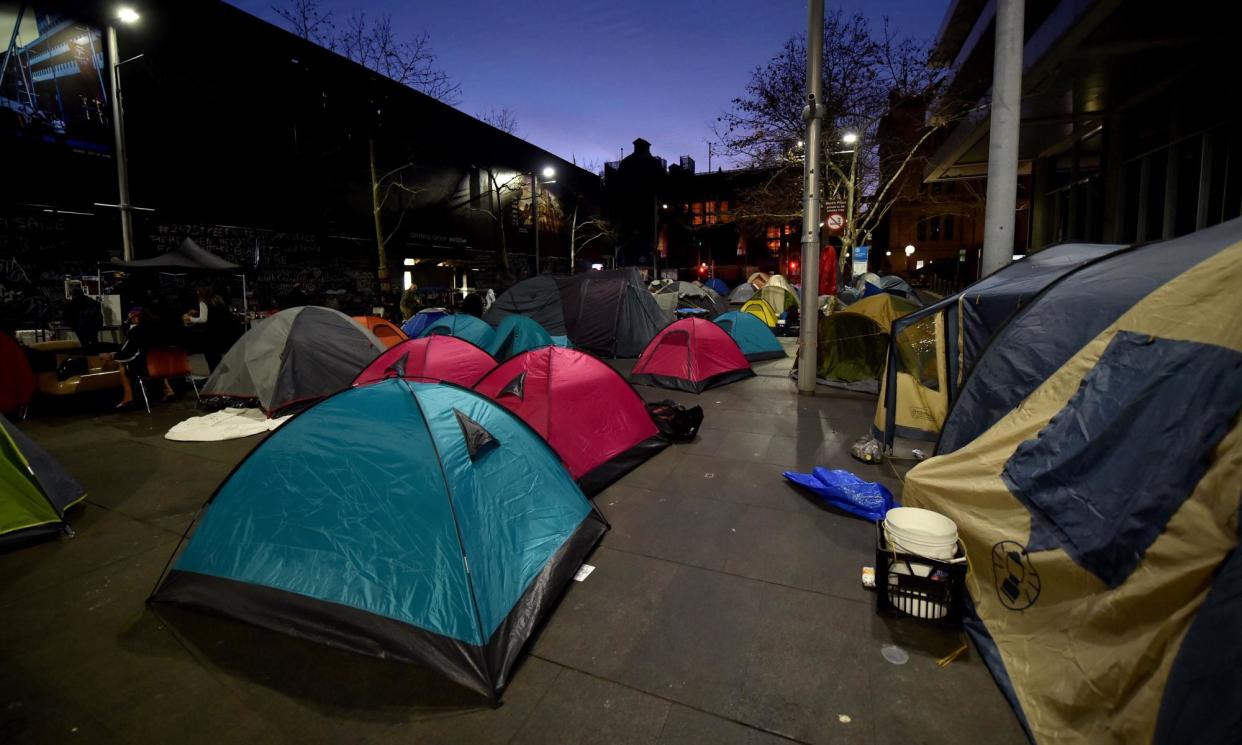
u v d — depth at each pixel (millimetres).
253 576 3158
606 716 2512
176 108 16375
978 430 3883
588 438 5391
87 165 14469
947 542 3053
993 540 3037
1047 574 2643
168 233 16219
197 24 16719
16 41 13141
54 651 3004
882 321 9742
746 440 6785
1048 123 13031
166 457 6277
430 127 26500
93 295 13812
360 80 22031
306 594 3031
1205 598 1811
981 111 11609
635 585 3572
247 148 18297
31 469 4340
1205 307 2451
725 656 2893
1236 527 1867
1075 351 3240
